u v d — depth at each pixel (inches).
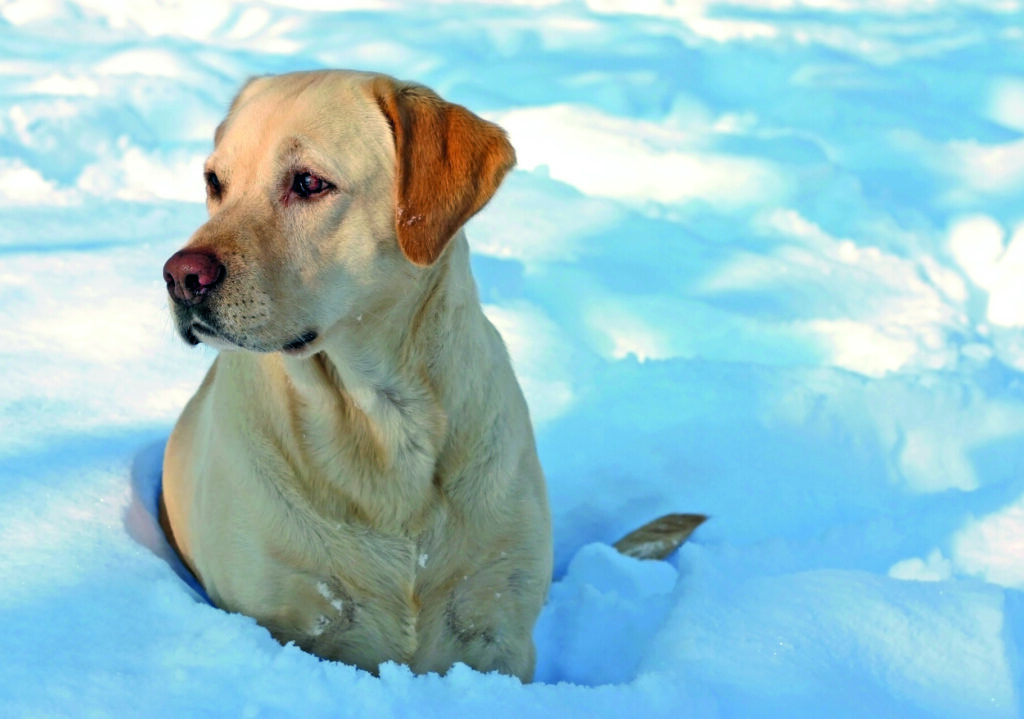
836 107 330.6
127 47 339.6
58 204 232.4
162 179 255.8
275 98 109.3
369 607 115.8
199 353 177.2
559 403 185.9
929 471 176.4
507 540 118.9
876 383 186.9
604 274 229.0
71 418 151.0
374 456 111.9
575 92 333.7
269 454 112.4
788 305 222.8
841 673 107.8
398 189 107.9
